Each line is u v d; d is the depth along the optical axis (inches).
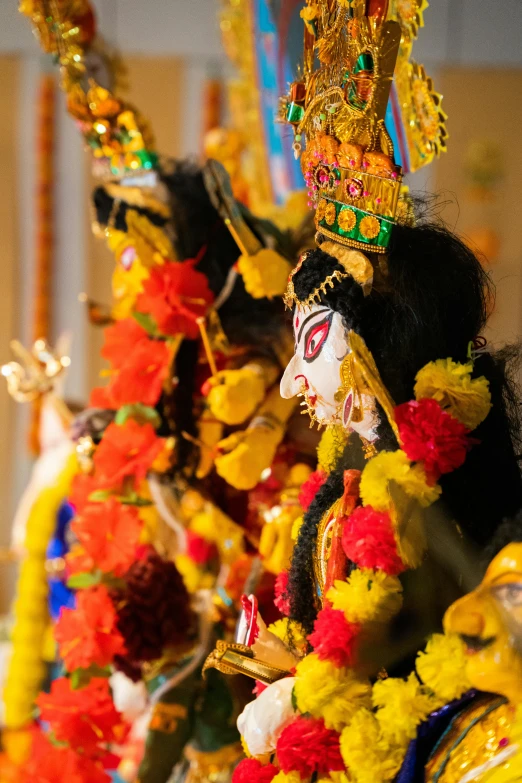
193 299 65.6
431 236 42.9
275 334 66.6
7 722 107.2
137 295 66.9
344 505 43.3
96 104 69.4
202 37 157.4
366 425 42.7
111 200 70.7
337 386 43.6
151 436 66.2
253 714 42.0
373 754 37.0
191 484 68.1
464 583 38.8
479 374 41.6
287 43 74.6
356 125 43.1
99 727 65.5
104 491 67.4
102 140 70.5
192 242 69.2
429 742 36.9
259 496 66.7
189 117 160.6
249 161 91.0
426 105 50.4
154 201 69.4
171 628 65.0
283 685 42.2
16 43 157.6
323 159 44.7
